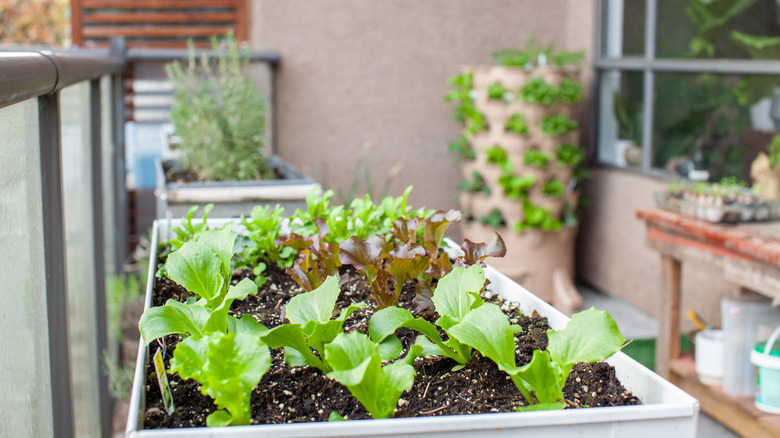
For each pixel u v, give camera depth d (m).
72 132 2.26
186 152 3.35
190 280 1.30
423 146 4.87
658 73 4.06
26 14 8.26
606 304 4.41
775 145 3.09
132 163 4.48
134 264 4.35
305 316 1.22
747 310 2.80
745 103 3.44
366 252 1.45
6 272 1.12
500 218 4.36
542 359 1.04
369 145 4.80
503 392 1.17
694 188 3.10
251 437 0.88
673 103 3.94
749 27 3.41
